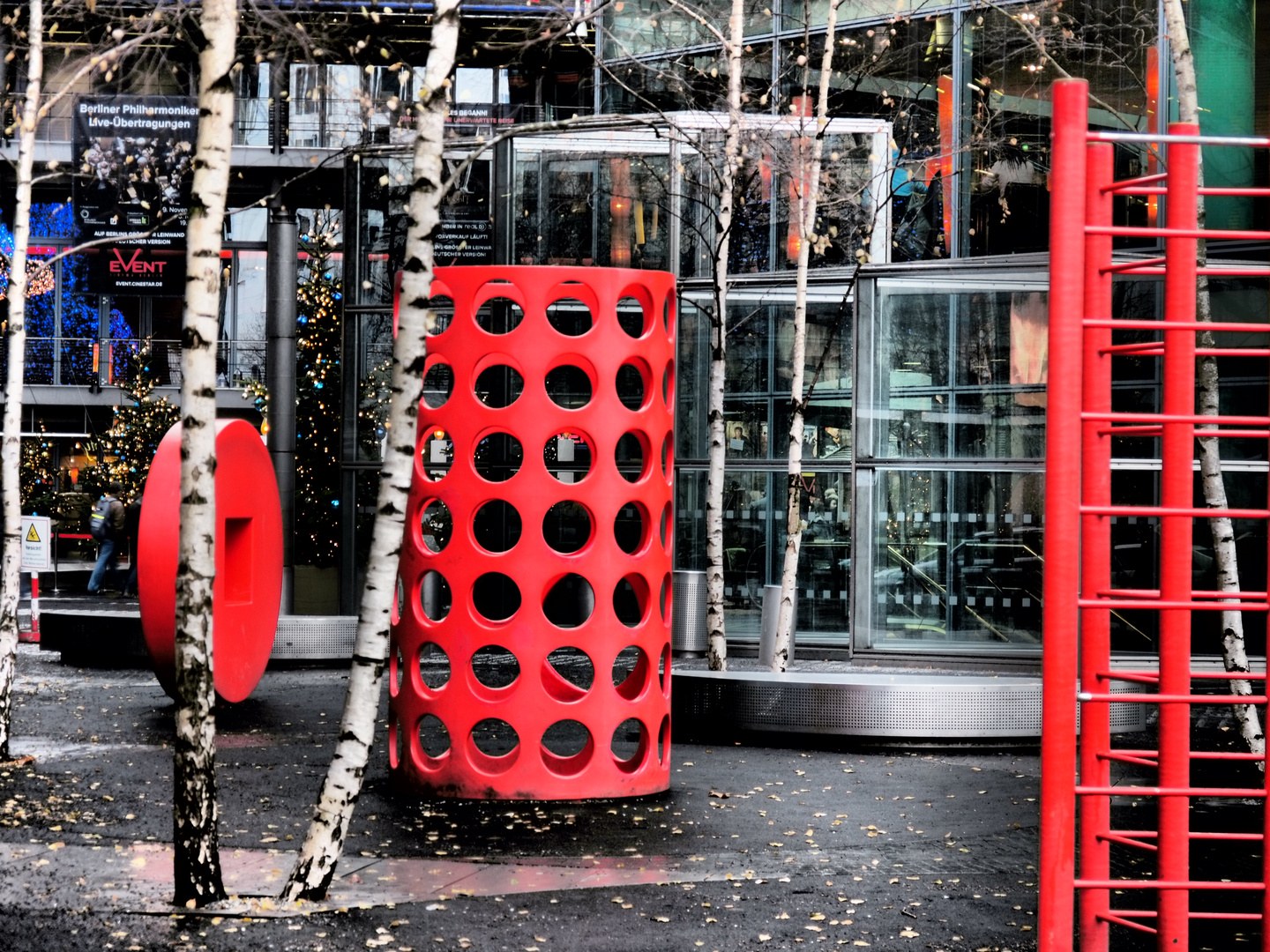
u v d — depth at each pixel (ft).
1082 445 19.83
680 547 74.79
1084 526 19.67
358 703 23.89
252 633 47.98
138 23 42.57
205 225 23.24
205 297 23.25
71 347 135.85
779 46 74.84
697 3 76.74
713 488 52.85
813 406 71.61
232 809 32.12
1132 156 63.82
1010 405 60.34
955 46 69.10
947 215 69.82
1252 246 58.13
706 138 67.62
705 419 74.13
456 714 33.73
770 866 27.04
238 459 46.44
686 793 34.86
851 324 70.54
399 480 23.54
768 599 64.23
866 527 61.11
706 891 24.99
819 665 64.13
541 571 33.68
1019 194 67.92
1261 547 56.59
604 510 33.96
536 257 76.48
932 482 61.05
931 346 61.05
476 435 33.76
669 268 74.84
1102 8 64.39
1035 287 60.03
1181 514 16.55
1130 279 59.57
